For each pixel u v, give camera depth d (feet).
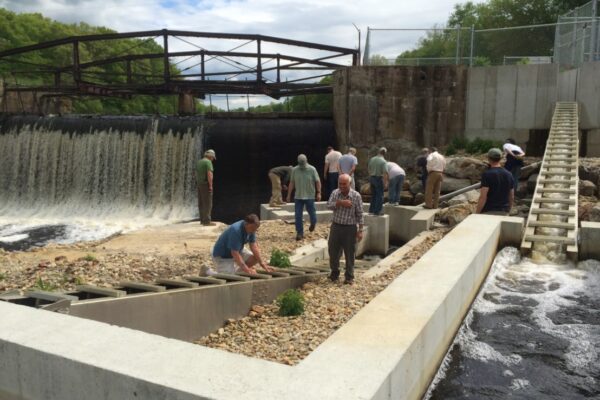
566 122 63.52
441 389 17.44
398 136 80.43
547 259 33.76
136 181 86.28
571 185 45.24
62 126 89.04
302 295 25.52
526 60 82.38
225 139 88.99
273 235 43.83
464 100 79.05
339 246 28.27
